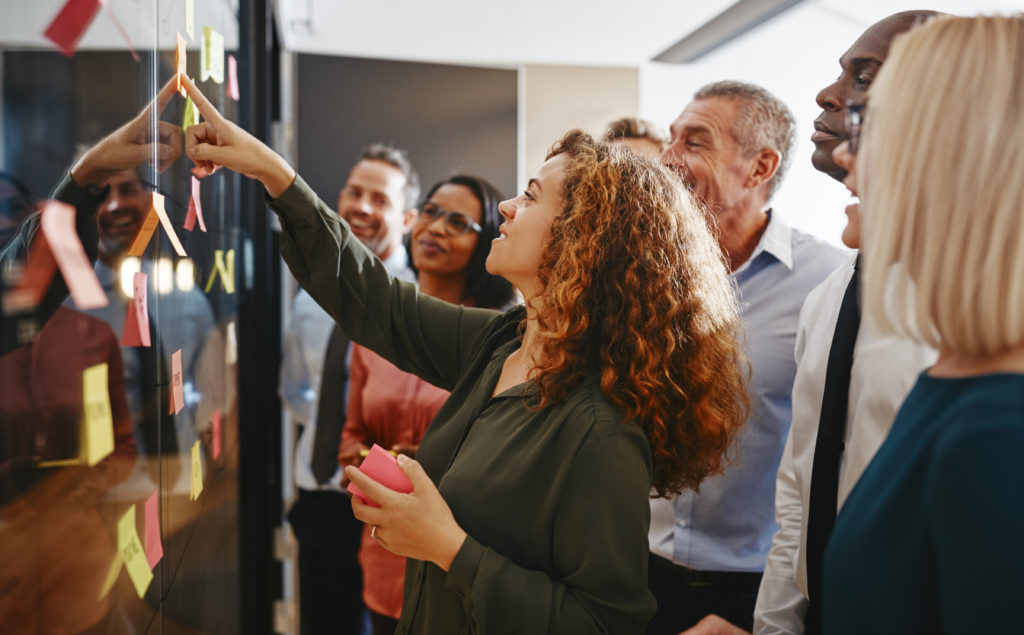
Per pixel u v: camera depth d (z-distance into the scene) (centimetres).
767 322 162
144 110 78
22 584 45
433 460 109
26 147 46
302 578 259
